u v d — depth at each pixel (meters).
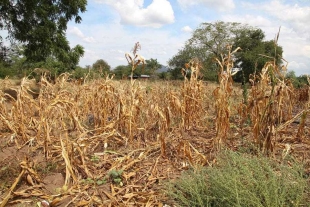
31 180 3.27
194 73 5.92
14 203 2.97
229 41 33.38
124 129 5.07
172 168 3.71
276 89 4.15
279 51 25.88
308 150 4.21
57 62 16.58
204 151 4.24
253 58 20.05
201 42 34.16
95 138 4.50
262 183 2.38
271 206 2.24
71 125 5.32
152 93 6.51
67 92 5.63
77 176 3.48
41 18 15.02
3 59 16.38
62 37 16.11
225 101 4.23
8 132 5.16
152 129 5.11
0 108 5.38
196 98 5.68
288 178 2.59
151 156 4.16
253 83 5.07
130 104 4.79
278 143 4.48
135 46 4.80
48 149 3.96
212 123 5.94
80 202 2.92
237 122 5.97
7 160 3.87
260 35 33.84
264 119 3.91
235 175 2.48
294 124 6.10
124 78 6.32
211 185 2.71
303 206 2.37
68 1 15.84
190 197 2.76
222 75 4.43
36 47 15.20
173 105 5.51
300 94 9.00
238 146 4.30
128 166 3.68
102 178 3.47
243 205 2.31
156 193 3.06
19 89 4.96
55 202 2.91
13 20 14.39
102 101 5.27
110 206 2.87
